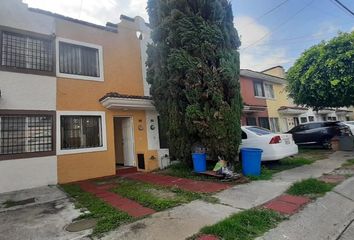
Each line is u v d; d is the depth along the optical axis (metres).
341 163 9.32
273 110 20.38
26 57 8.56
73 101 9.34
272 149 8.73
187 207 5.12
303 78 13.11
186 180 7.81
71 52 9.69
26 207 5.97
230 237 3.71
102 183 8.39
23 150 8.13
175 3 8.95
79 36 9.88
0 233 4.39
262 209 4.79
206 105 8.24
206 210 4.88
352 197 5.43
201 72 8.32
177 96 8.85
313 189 5.84
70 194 6.98
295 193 5.70
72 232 4.24
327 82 12.30
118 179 8.96
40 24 8.93
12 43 8.34
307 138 15.10
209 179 7.72
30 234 4.27
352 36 11.60
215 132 8.09
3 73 7.95
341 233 3.89
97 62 10.33
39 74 8.66
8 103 7.93
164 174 9.20
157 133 11.62
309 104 14.25
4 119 7.90
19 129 8.14
